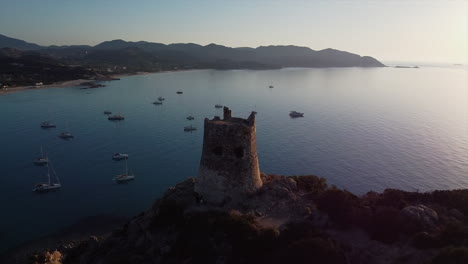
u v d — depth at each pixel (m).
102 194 84.12
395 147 113.25
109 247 38.56
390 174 91.12
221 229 28.97
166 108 188.38
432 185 84.31
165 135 133.38
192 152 113.44
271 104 199.62
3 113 167.62
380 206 32.59
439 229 28.77
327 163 99.75
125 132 137.38
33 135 131.12
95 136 131.25
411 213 30.12
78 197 82.38
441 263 23.05
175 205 33.50
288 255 25.53
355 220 30.83
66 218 72.81
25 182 89.62
